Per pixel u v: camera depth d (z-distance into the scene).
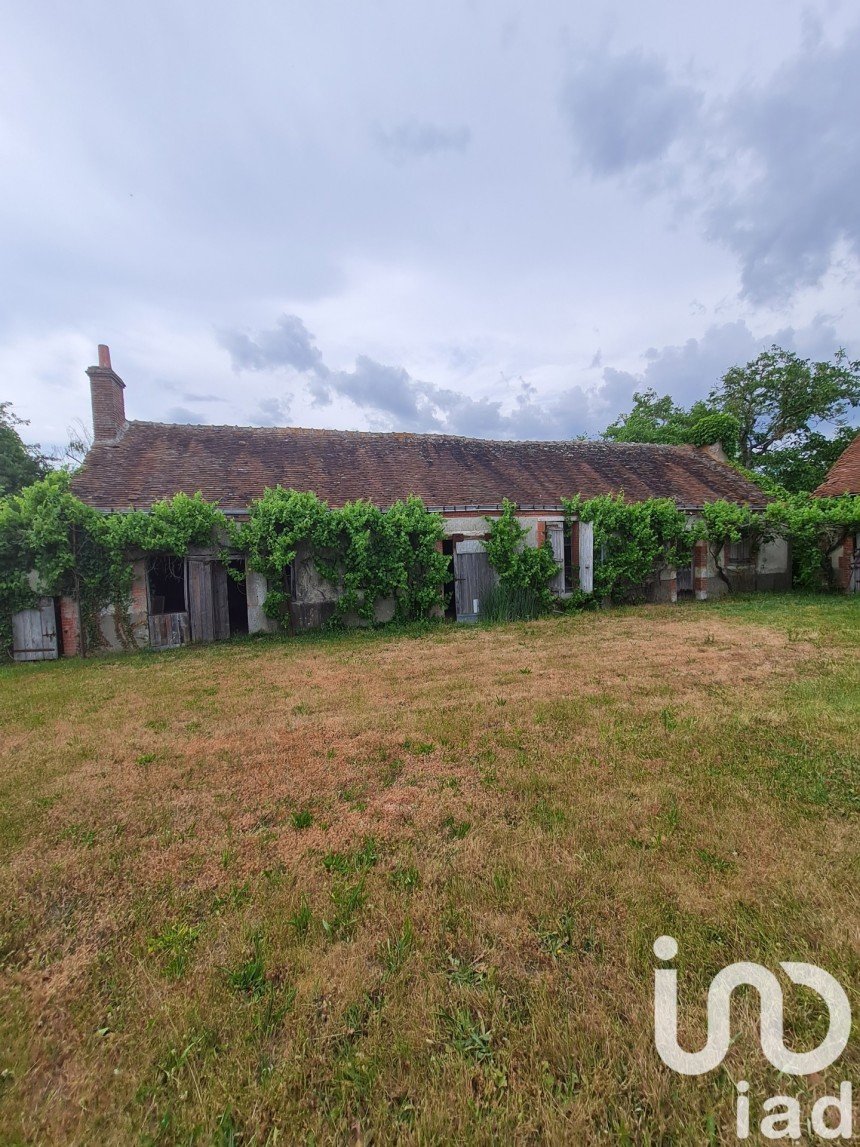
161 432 13.16
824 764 3.67
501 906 2.34
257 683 6.73
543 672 6.71
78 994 1.98
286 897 2.47
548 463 15.45
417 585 11.34
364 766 3.97
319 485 12.00
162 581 10.99
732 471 17.55
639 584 13.36
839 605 12.13
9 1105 1.60
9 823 3.26
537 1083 1.60
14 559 9.12
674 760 3.80
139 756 4.32
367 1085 1.60
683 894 2.35
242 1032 1.78
